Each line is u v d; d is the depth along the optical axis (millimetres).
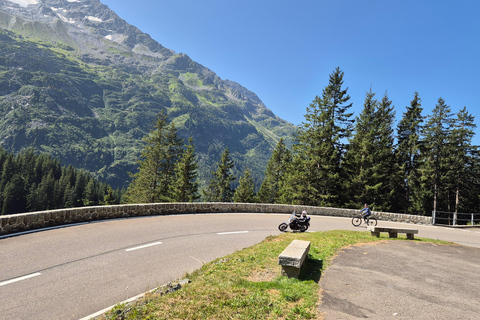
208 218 17891
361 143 36344
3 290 6234
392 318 4355
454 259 8484
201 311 4422
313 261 7562
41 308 5559
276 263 7418
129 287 6785
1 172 123938
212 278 6129
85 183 140500
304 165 37719
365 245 10023
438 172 37844
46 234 11016
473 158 39594
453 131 38500
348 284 5836
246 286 5551
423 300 5094
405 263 7691
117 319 4469
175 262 8867
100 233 11875
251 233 14180
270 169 57438
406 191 39938
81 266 8023
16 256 8367
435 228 21219
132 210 16328
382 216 24344
